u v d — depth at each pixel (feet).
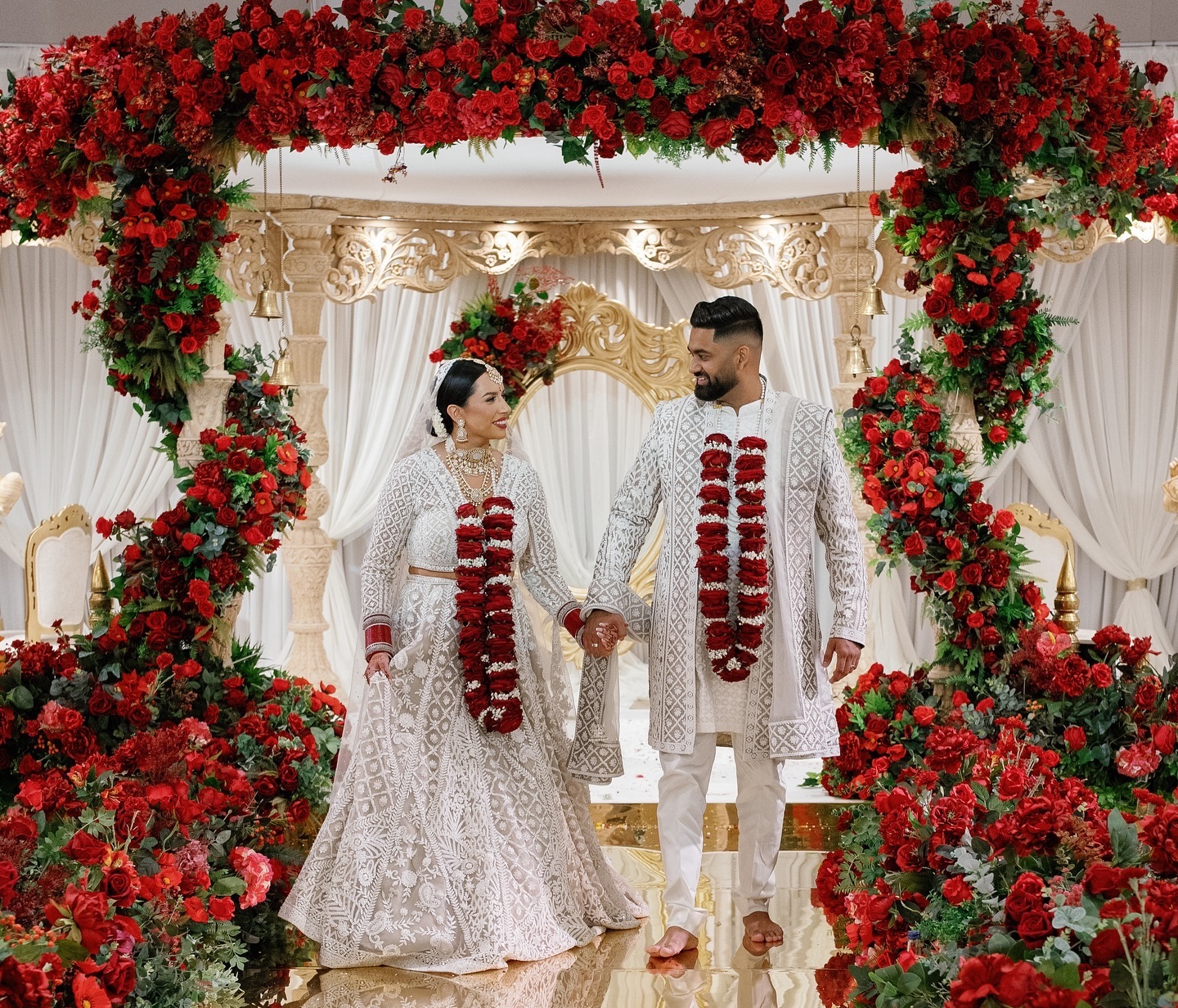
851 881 13.00
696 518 11.71
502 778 12.01
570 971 11.37
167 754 11.78
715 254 21.20
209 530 13.78
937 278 13.65
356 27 12.43
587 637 12.03
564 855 12.12
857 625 11.74
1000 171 13.50
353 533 24.02
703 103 12.28
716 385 11.67
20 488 19.99
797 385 23.65
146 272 13.26
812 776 17.35
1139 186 13.94
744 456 11.48
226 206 13.53
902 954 9.48
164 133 13.00
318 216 19.86
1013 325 13.74
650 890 13.73
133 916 10.32
